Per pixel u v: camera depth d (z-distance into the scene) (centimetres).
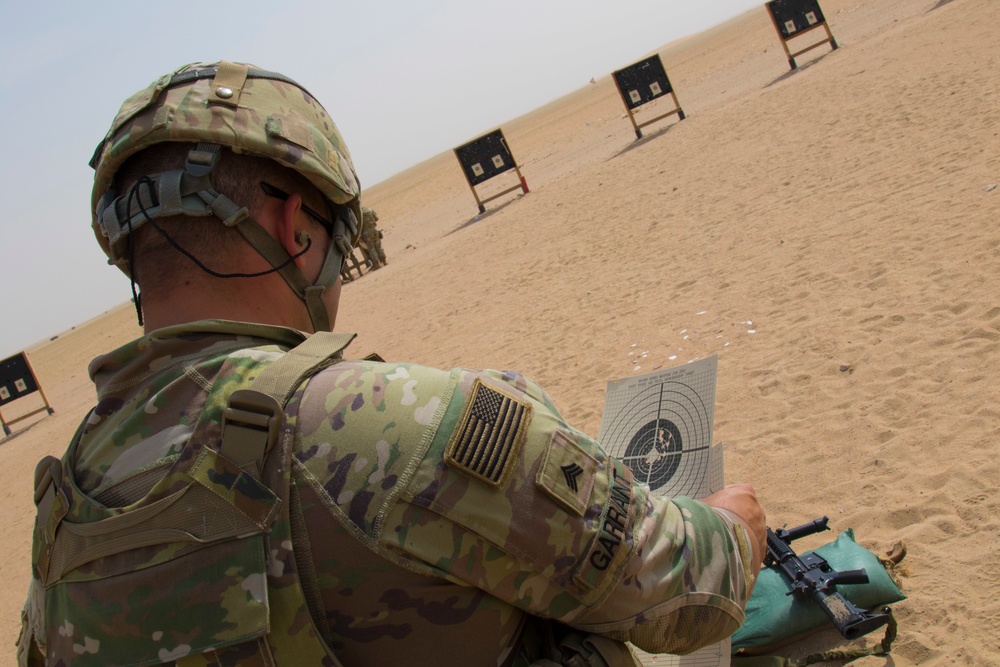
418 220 2675
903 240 554
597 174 1570
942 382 367
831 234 638
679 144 1442
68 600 108
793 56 1767
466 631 108
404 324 1054
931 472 310
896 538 282
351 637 104
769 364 464
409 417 105
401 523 102
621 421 225
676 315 627
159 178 114
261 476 102
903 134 830
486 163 1864
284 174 121
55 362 3750
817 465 349
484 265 1220
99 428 113
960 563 258
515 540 105
